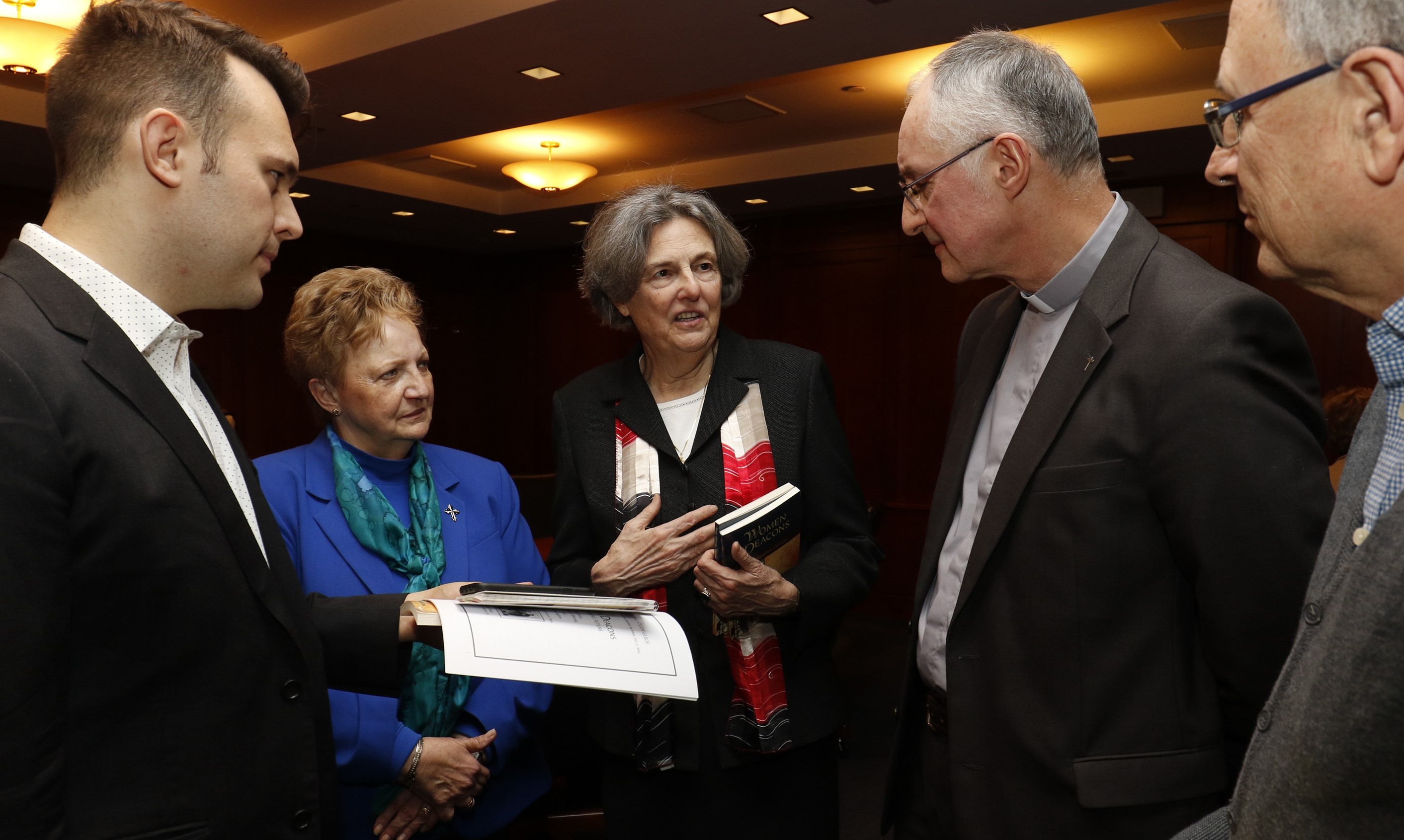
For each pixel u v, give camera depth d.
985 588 1.14
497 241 9.59
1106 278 1.11
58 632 0.75
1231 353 0.96
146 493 0.82
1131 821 1.02
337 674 1.18
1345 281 0.67
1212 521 0.94
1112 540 1.03
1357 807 0.55
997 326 1.37
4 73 4.84
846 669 5.39
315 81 4.43
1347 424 2.70
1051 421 1.09
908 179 1.21
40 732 0.73
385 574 1.41
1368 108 0.60
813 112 5.80
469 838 1.42
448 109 4.87
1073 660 1.05
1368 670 0.54
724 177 7.04
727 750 1.47
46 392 0.78
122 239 0.87
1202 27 4.22
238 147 0.89
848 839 3.08
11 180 6.68
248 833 0.89
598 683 1.05
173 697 0.85
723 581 1.35
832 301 7.95
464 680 1.45
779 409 1.60
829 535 1.62
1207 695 1.03
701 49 3.95
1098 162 1.14
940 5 3.43
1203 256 6.33
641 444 1.60
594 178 7.64
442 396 10.09
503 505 1.64
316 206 7.75
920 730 1.35
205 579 0.86
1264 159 0.66
